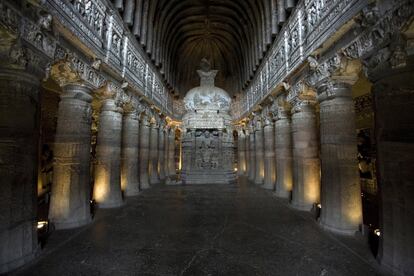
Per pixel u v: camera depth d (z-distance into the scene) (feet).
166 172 72.13
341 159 21.08
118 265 14.52
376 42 14.55
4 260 13.51
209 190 45.34
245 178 66.64
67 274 13.43
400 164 13.16
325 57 22.59
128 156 40.37
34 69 15.37
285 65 33.91
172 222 24.00
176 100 82.58
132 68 38.32
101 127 32.19
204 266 14.39
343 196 20.72
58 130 22.97
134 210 29.32
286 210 29.19
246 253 16.35
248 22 59.57
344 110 21.36
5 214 13.75
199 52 88.74
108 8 28.40
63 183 22.40
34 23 15.02
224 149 57.88
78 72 22.30
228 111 60.90
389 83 13.82
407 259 12.53
